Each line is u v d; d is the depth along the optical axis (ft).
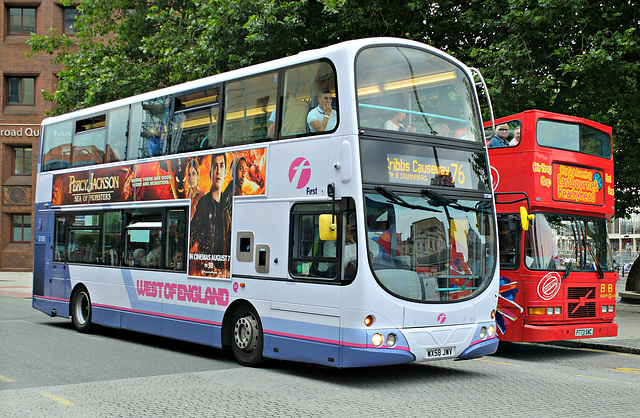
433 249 30.37
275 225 32.73
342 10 62.34
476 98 33.99
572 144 41.83
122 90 81.41
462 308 30.71
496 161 41.60
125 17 92.27
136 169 42.98
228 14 64.23
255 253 33.68
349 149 29.17
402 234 29.60
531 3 56.39
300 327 30.91
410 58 31.86
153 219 41.14
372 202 29.01
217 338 35.68
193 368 33.58
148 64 83.41
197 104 38.83
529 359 40.55
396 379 31.37
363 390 28.45
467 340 30.76
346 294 28.76
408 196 30.12
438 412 24.27
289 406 24.95
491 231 32.71
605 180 43.19
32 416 23.08
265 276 33.01
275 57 65.57
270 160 33.37
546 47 59.98
